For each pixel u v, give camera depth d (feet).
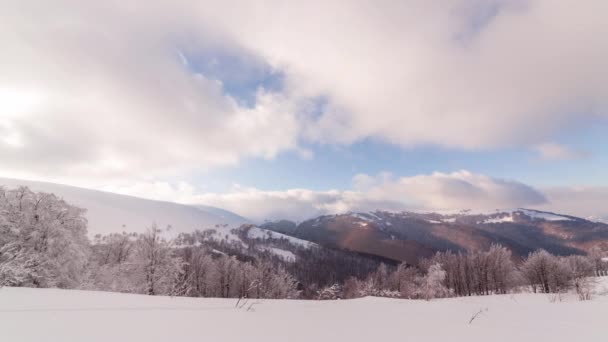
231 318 18.51
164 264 106.32
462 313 22.84
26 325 14.42
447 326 17.49
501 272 180.96
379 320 19.44
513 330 16.43
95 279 88.94
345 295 211.00
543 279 153.89
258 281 167.84
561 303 28.25
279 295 186.29
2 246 66.33
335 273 481.46
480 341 13.82
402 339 14.11
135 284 99.81
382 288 202.90
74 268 76.02
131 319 16.72
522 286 179.32
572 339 14.44
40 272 67.72
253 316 19.70
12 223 68.44
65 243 74.64
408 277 208.54
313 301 35.17
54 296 23.63
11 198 71.41
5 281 47.67
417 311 24.02
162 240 109.29
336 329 16.21
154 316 17.99
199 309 21.83
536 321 19.24
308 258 598.34
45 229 71.87
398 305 28.50
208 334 14.01
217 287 168.14
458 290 190.19
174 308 21.80
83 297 24.14
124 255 122.42
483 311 23.89
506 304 29.04
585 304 26.63
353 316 20.99
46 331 13.47
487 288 182.29
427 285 165.48
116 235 126.82
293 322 17.95
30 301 21.01
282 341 13.15
